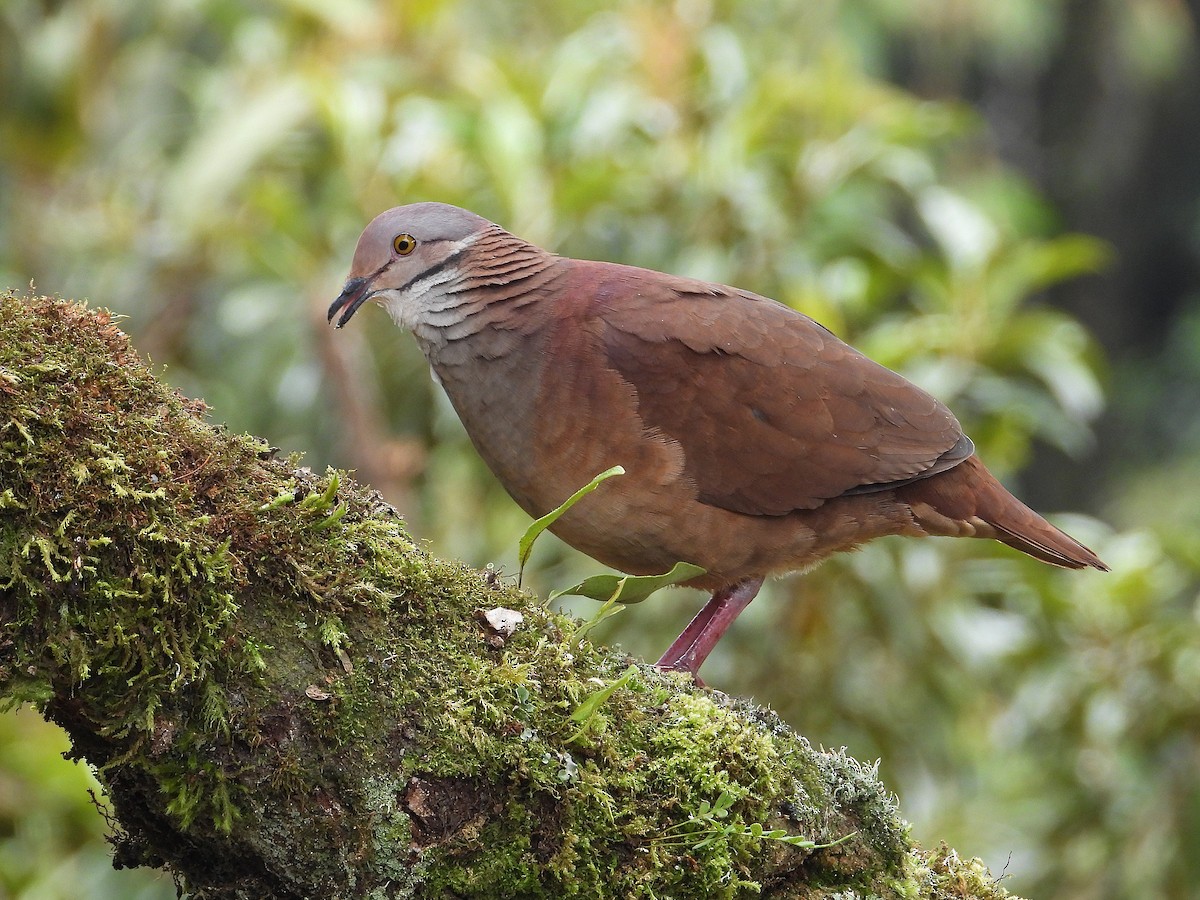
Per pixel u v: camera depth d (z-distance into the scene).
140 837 4.75
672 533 7.02
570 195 10.53
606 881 4.55
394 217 7.35
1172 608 11.07
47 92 13.18
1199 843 10.59
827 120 11.34
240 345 11.30
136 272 11.71
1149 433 25.61
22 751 9.95
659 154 11.11
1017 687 11.27
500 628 4.70
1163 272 29.05
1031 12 20.20
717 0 12.10
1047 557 7.64
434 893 4.40
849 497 7.30
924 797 10.63
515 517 11.11
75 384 4.38
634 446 6.89
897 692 10.59
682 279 7.35
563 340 6.97
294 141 11.76
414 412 11.59
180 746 4.29
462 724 4.43
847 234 11.06
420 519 11.22
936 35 20.08
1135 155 27.52
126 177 12.66
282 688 4.33
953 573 10.78
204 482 4.45
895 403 7.34
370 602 4.49
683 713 4.84
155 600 4.28
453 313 7.17
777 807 4.90
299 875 4.39
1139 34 25.45
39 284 12.20
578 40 11.75
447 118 10.95
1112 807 10.84
